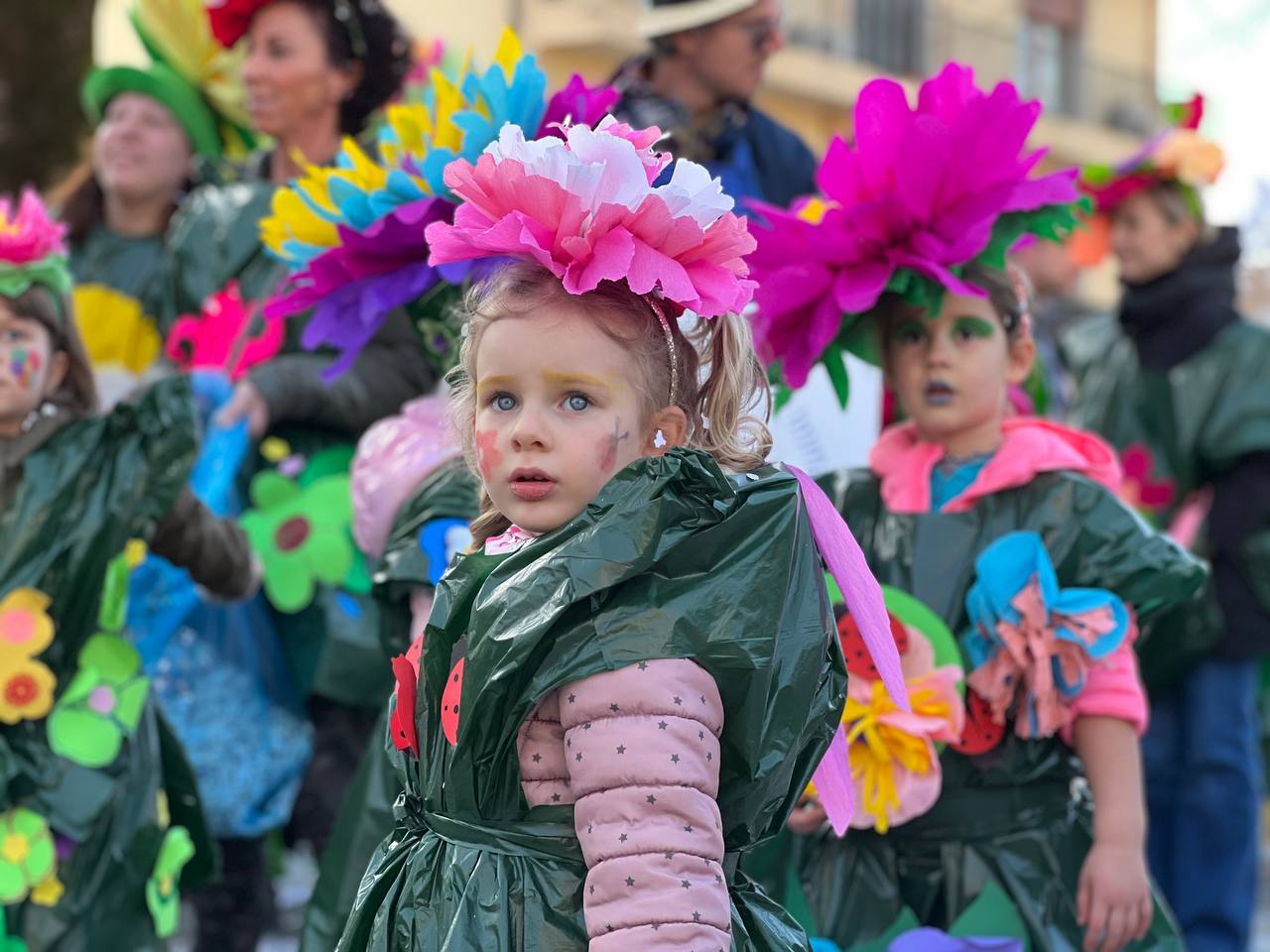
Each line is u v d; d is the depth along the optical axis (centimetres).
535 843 277
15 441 460
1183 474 709
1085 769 413
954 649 410
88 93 716
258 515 599
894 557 422
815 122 2072
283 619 602
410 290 409
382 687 586
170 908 476
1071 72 2461
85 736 458
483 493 313
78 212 711
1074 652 407
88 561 455
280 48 632
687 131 604
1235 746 671
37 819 450
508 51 407
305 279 431
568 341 279
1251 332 711
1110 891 404
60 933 451
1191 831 671
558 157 276
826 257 423
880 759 407
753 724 272
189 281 641
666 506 271
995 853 411
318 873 423
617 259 275
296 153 463
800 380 430
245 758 590
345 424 598
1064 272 903
